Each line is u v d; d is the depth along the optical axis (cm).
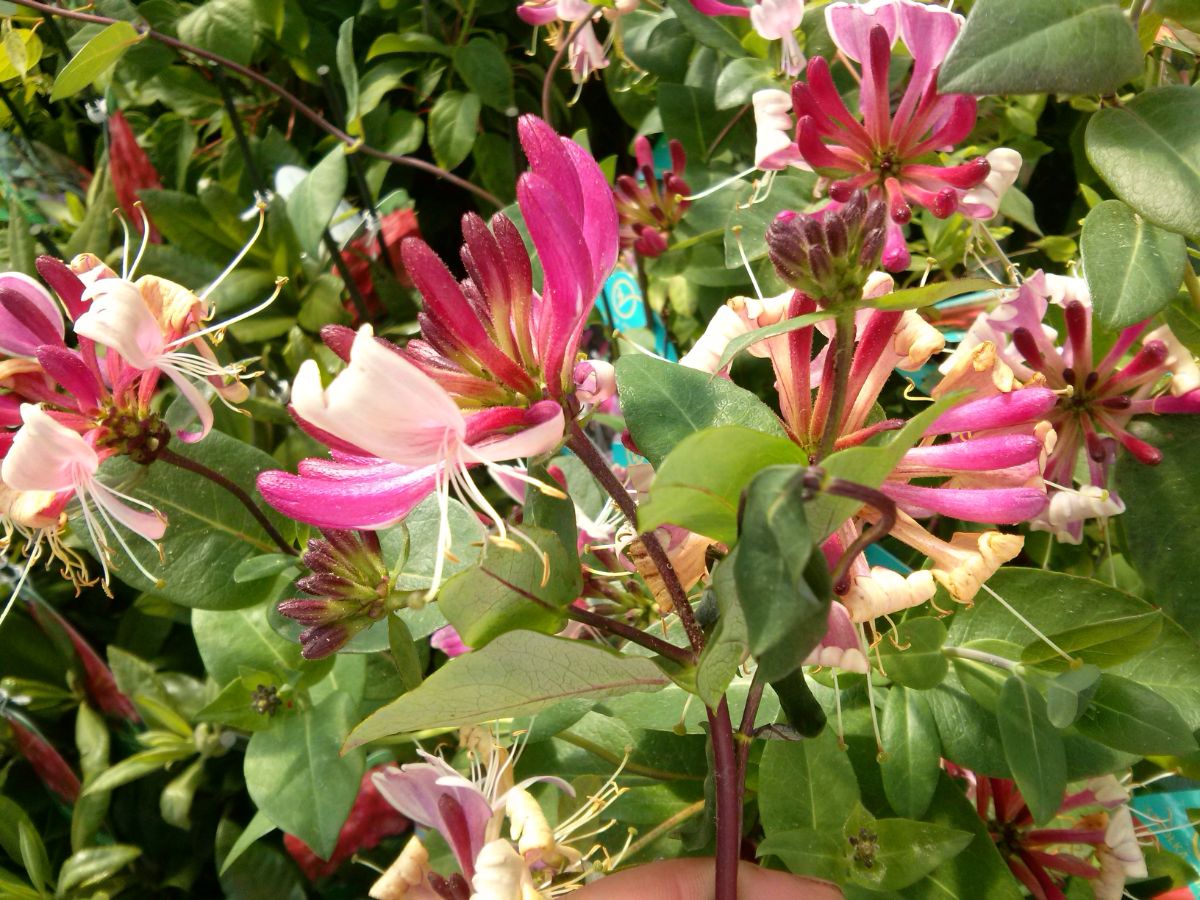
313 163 48
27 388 26
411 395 16
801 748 25
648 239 35
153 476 29
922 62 26
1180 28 28
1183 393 27
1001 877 26
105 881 38
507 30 48
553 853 24
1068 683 22
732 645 17
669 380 20
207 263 41
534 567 19
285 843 37
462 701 18
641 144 36
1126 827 28
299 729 29
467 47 44
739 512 16
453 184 49
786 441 15
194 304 25
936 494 20
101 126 45
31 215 41
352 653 29
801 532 14
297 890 36
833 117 26
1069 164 41
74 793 39
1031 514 19
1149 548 27
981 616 27
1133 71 20
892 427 21
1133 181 23
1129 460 27
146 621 41
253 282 41
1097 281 24
